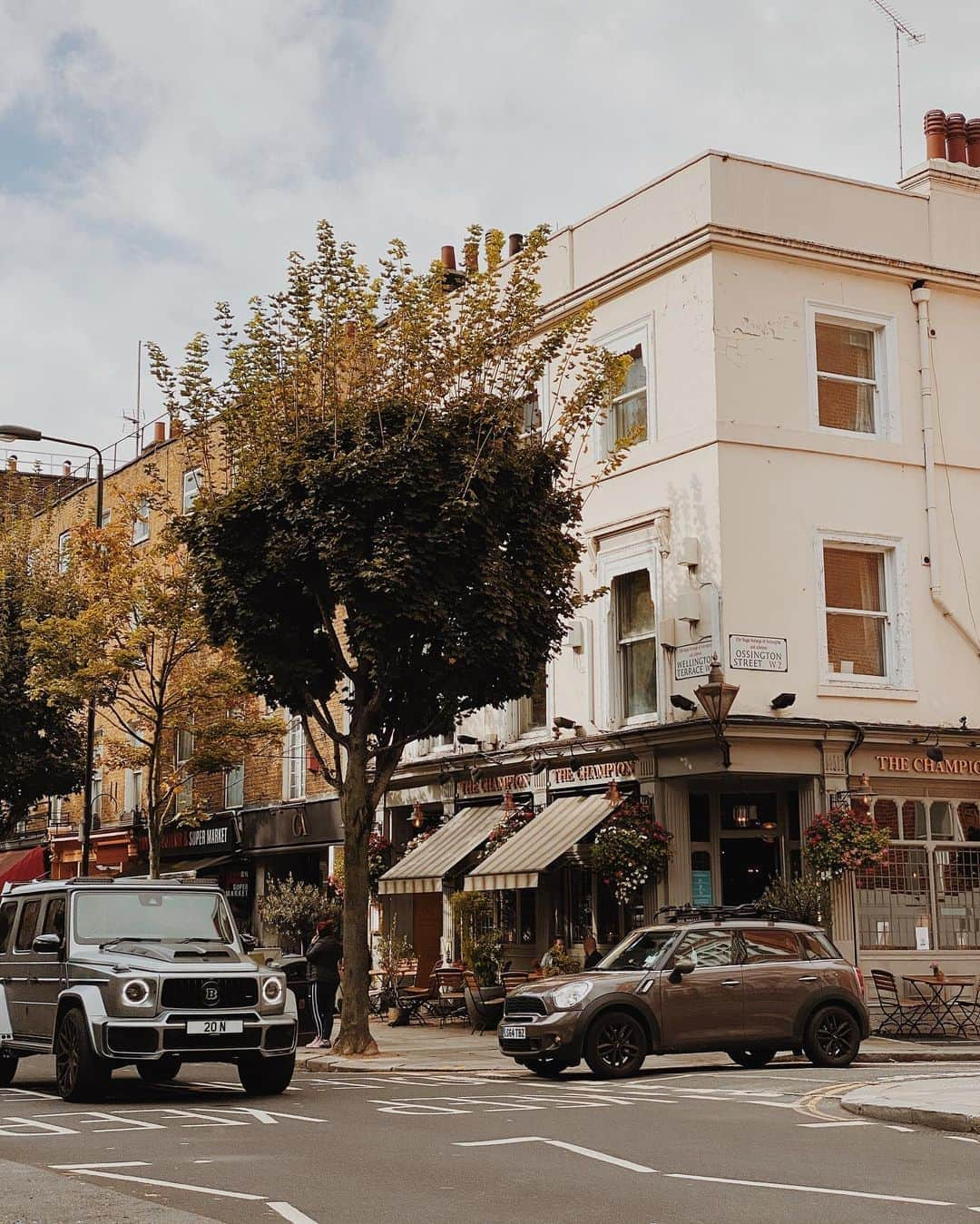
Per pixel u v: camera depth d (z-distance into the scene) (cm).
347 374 2131
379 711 2098
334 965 2266
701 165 2350
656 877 2275
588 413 2211
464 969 2514
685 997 1711
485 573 1962
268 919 3080
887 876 2305
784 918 1838
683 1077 1664
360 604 1952
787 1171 961
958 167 2559
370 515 1964
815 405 2380
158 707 2905
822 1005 1784
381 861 2897
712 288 2316
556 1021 1673
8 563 3675
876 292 2458
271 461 2033
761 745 2209
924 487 2453
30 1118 1302
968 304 2538
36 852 4388
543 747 2523
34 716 3606
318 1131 1190
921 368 2473
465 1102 1421
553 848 2306
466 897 2555
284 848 3306
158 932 1598
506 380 2153
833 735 2241
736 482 2286
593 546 2502
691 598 2280
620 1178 938
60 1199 849
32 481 4672
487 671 2039
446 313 2159
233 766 3088
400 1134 1166
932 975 2278
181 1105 1422
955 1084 1459
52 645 2898
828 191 2428
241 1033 1456
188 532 2103
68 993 1479
